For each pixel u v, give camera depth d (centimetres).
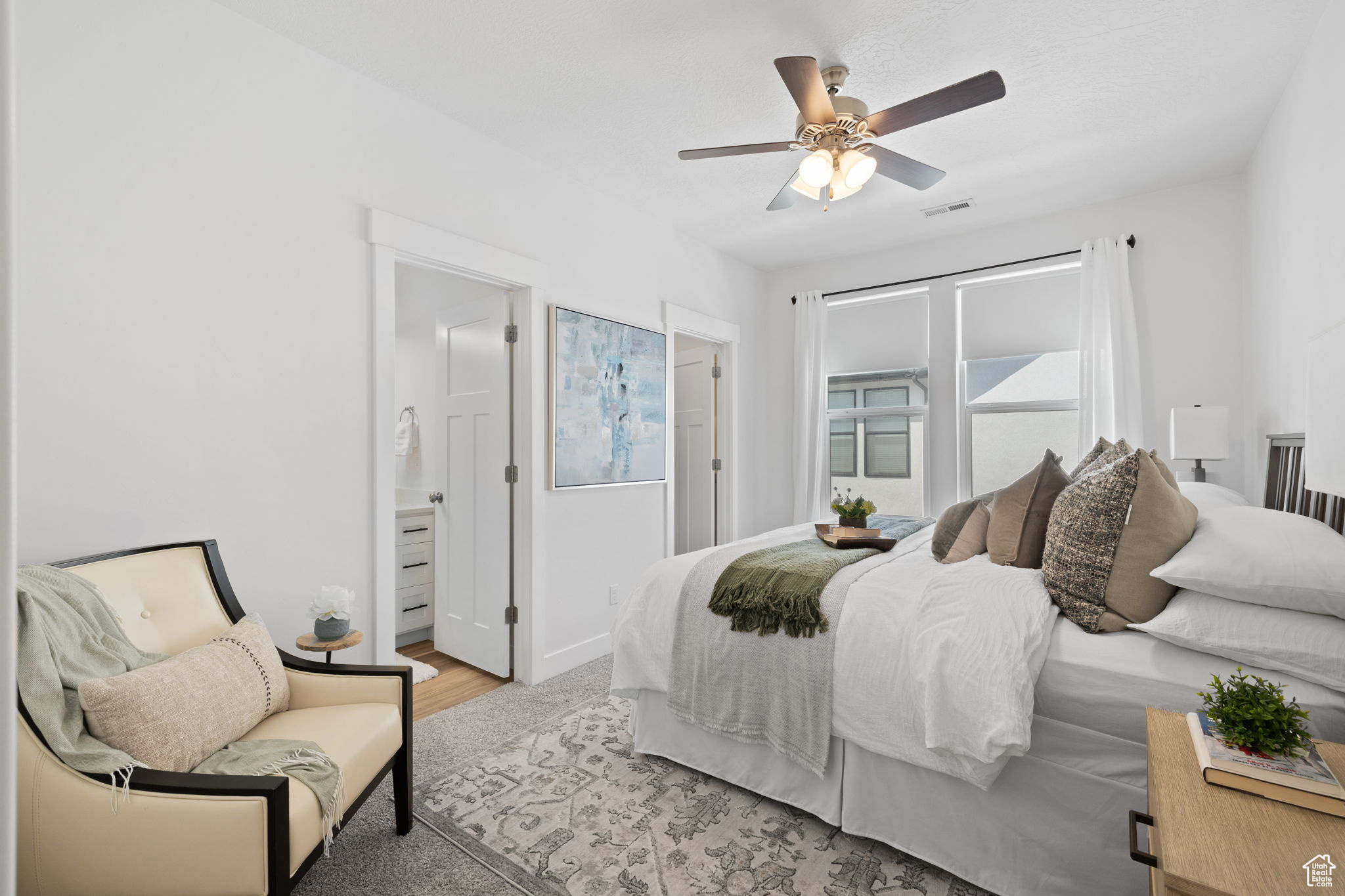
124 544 179
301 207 221
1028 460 382
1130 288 342
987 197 348
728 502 450
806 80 192
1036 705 154
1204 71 234
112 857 116
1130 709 143
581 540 330
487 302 316
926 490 416
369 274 240
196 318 195
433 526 374
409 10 204
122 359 180
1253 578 139
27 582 135
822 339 454
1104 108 260
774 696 189
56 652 129
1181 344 332
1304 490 214
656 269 380
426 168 260
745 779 200
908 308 428
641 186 336
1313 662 129
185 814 116
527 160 302
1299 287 228
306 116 222
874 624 176
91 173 175
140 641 154
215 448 199
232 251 203
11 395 29
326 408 227
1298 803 96
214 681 146
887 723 167
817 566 207
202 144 197
